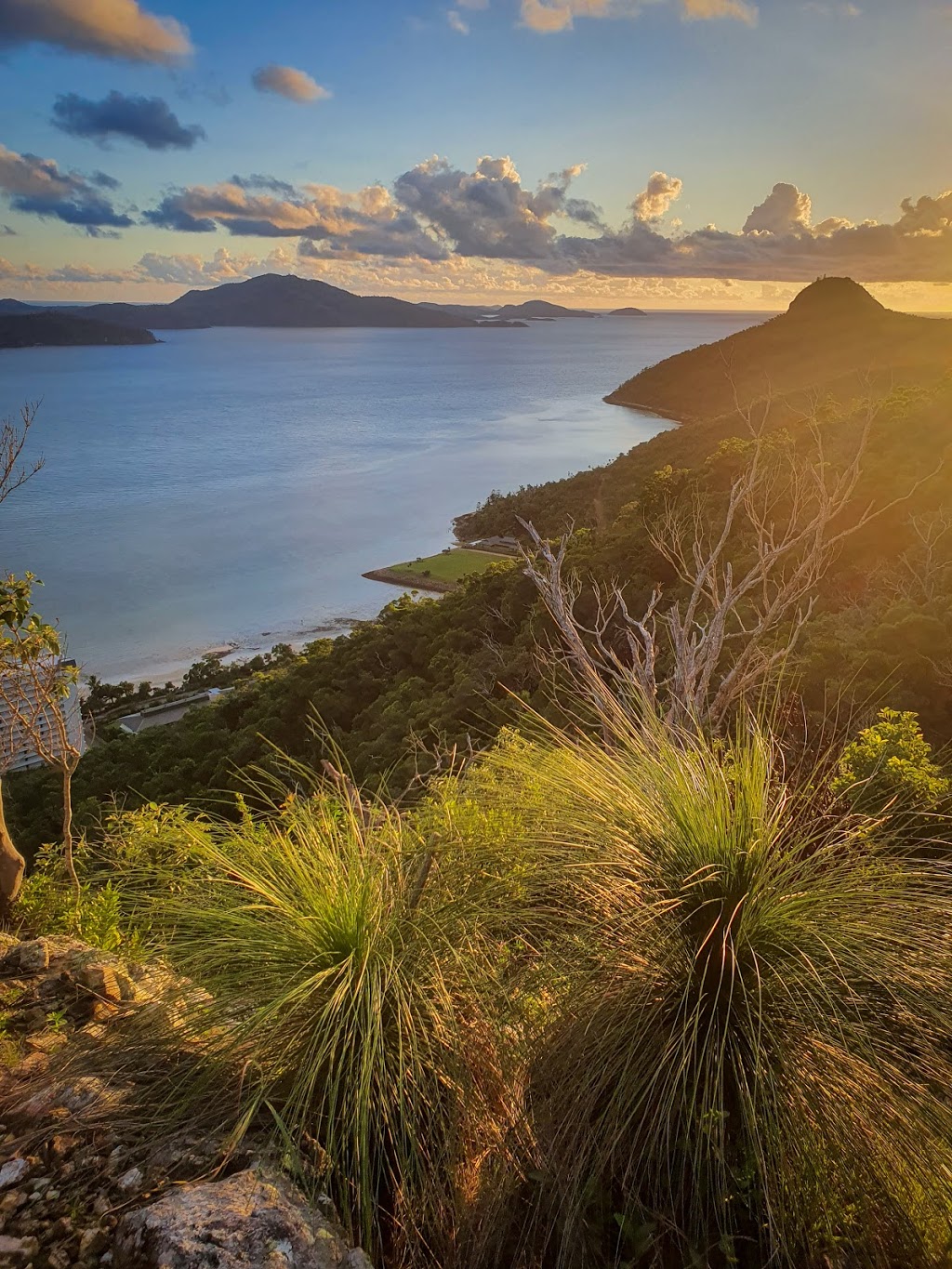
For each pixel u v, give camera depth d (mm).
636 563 30312
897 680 12758
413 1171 1654
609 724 2654
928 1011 1790
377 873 2033
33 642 4312
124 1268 1407
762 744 2189
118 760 41500
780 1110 1678
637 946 1920
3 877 3830
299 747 33062
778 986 1774
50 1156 1664
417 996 1800
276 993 1782
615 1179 1788
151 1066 1872
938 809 2861
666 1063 1794
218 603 128500
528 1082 1841
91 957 2533
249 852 2119
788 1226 1637
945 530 23953
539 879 2150
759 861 1889
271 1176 1591
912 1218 1595
